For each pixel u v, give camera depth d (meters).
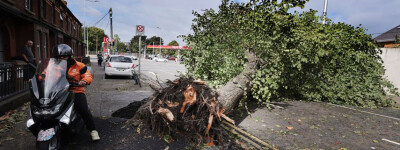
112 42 22.50
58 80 2.79
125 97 6.92
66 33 21.88
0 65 5.14
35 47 12.99
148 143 3.48
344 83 7.42
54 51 2.95
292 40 5.98
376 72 7.38
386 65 9.68
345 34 7.38
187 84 3.73
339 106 6.95
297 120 5.16
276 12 6.17
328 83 7.46
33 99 2.64
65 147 3.20
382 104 7.29
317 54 6.75
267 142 3.80
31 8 13.52
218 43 5.90
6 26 10.80
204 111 3.71
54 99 2.65
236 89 4.91
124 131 3.92
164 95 3.65
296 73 6.90
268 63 5.66
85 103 3.29
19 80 5.55
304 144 3.78
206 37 5.84
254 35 5.60
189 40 5.99
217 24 5.97
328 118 5.46
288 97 7.75
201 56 5.96
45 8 15.72
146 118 3.91
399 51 9.33
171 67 26.97
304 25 7.07
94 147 3.26
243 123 4.76
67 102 2.94
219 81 5.79
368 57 7.46
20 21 12.10
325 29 7.02
